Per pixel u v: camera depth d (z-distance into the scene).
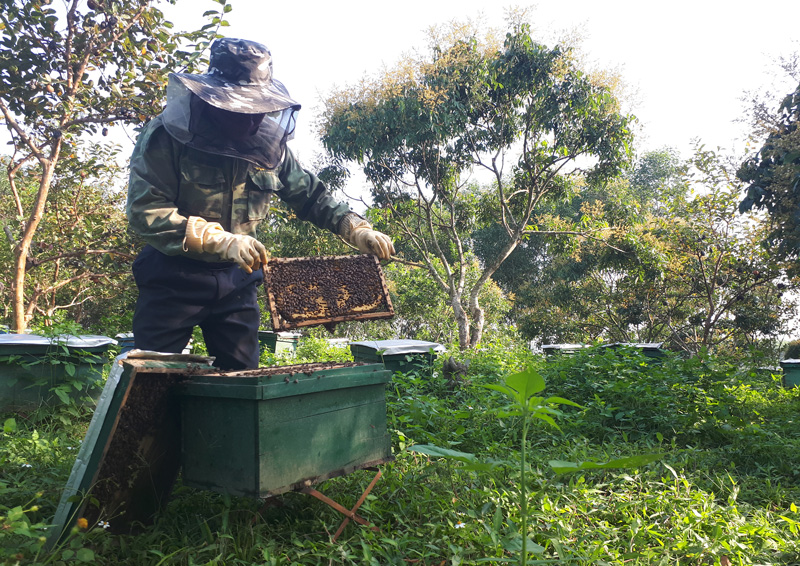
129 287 10.58
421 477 3.55
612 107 15.47
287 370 2.95
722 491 3.97
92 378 5.40
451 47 15.21
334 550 2.62
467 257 23.72
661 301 19.34
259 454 2.52
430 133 15.45
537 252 31.86
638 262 16.61
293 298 3.44
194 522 2.96
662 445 5.22
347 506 3.15
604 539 3.04
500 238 31.77
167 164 3.66
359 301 3.64
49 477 3.41
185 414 2.81
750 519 3.51
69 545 2.41
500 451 4.33
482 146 16.84
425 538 2.86
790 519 3.39
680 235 16.50
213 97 3.33
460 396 6.55
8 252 11.76
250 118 3.52
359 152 16.17
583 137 15.86
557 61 15.02
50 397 5.10
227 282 4.00
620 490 3.79
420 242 21.28
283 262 3.47
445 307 23.80
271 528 2.86
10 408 4.93
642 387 5.98
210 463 2.71
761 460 4.78
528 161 16.73
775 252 9.99
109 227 10.20
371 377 3.08
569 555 2.72
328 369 2.96
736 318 17.47
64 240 10.05
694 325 18.20
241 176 3.88
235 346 4.19
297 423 2.70
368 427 3.11
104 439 2.56
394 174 17.34
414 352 7.43
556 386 6.72
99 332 9.55
